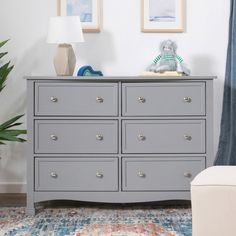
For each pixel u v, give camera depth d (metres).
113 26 3.57
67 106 3.05
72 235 2.58
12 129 3.53
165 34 3.57
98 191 3.06
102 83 3.04
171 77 3.02
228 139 3.50
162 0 3.54
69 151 3.06
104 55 3.57
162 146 3.05
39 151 3.06
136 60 3.57
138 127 3.05
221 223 1.88
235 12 3.40
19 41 3.58
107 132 3.05
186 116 3.05
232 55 3.43
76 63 3.57
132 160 3.06
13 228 2.72
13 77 3.60
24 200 3.42
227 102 3.50
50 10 3.57
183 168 3.05
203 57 3.56
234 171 2.01
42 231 2.66
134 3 3.56
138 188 3.06
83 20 3.57
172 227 2.71
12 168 3.63
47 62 3.59
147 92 3.04
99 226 2.74
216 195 1.88
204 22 3.55
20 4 3.57
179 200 3.40
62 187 3.06
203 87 3.04
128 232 2.62
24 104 3.61
